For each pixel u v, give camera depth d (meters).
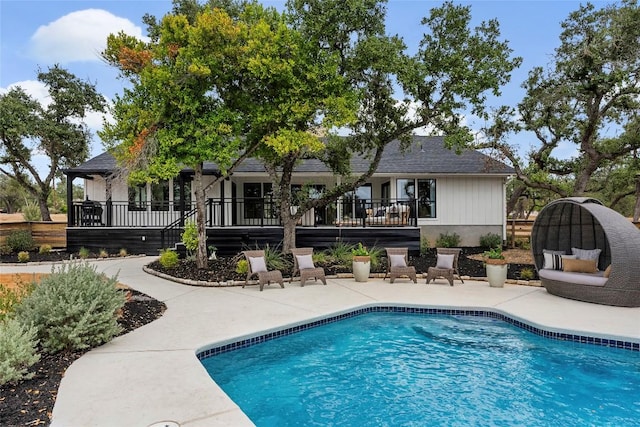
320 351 5.56
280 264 10.50
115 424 3.04
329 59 9.48
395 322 6.93
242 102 9.84
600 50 10.32
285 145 9.13
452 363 5.12
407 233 13.12
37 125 18.70
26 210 21.44
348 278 10.27
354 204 15.54
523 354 5.39
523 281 9.38
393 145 19.14
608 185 20.92
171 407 3.33
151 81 8.69
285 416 3.82
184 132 9.19
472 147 12.27
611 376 4.67
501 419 3.74
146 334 5.40
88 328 4.68
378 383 4.55
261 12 9.80
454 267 9.55
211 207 14.88
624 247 6.97
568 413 3.85
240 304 7.26
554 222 9.52
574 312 6.69
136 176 9.25
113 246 15.34
